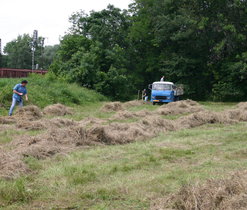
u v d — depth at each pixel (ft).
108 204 15.21
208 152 26.16
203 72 132.16
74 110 60.08
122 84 119.55
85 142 28.50
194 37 126.72
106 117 52.11
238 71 117.08
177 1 133.59
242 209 12.10
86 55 109.81
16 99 46.44
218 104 102.63
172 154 25.43
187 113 61.11
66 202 15.49
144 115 53.62
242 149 26.94
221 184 14.16
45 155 23.97
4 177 18.21
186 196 14.02
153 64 149.89
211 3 122.72
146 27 147.13
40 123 37.14
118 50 128.67
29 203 15.29
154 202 14.92
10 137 30.91
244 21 119.65
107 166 21.39
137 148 27.78
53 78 94.22
